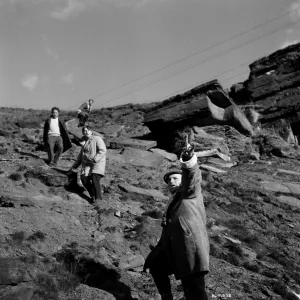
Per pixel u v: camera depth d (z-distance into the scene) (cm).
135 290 748
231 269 893
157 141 2059
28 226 877
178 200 680
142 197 1199
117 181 1320
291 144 2184
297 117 2272
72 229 919
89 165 1134
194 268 638
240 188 1422
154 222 1010
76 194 1132
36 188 1104
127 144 1819
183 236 644
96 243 880
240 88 2617
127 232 959
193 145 668
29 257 754
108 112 3009
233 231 1094
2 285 682
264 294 816
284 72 2436
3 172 1175
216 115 2005
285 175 1683
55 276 729
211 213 1185
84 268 765
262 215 1243
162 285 691
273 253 1011
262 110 2373
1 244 786
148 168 1589
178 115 2005
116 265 809
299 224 1230
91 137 1155
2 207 940
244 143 2025
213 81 1995
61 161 1488
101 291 718
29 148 1652
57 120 1434
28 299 663
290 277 923
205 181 1445
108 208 1052
